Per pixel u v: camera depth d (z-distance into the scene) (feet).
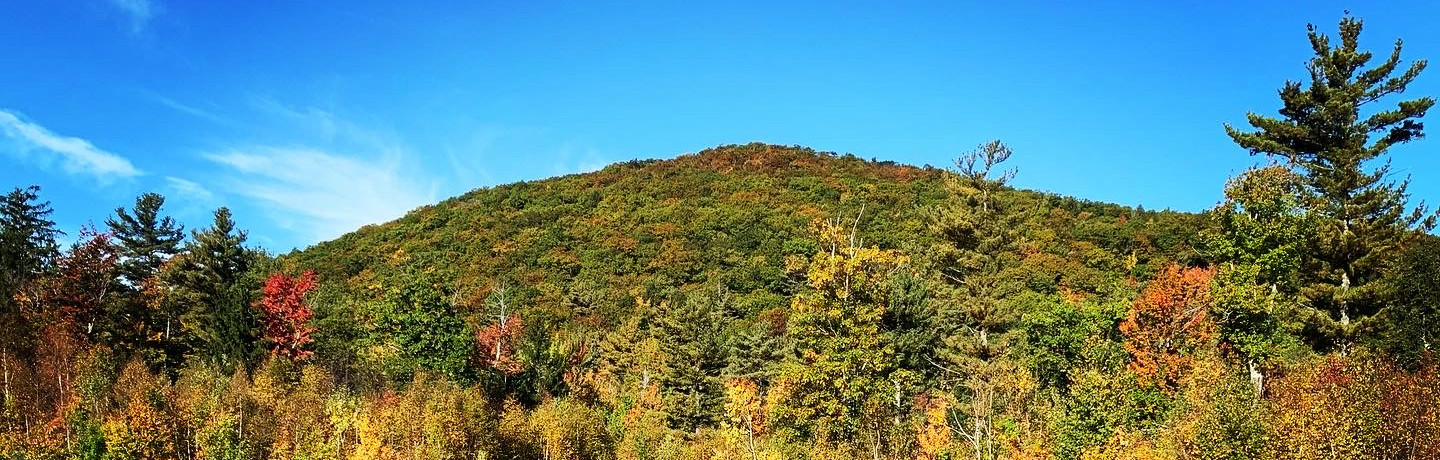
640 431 111.75
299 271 263.49
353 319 151.23
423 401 93.20
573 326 205.77
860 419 99.40
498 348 142.41
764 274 239.71
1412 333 87.30
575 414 102.53
